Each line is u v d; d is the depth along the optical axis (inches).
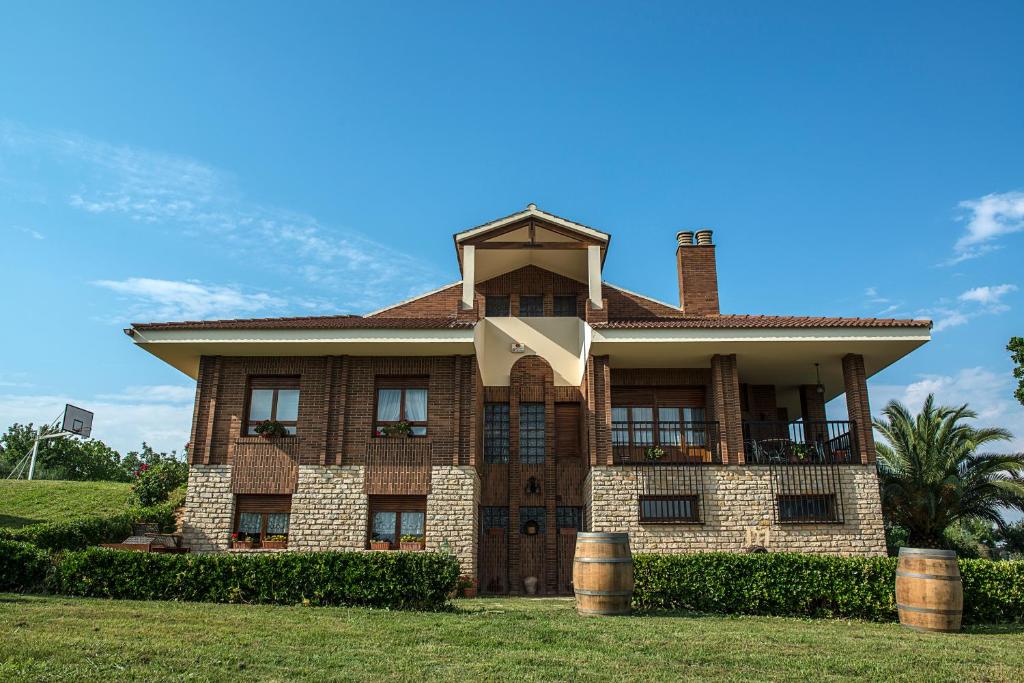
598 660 369.1
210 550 757.9
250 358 820.6
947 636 483.8
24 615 422.0
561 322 971.9
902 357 838.5
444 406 804.0
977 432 1085.1
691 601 572.4
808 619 548.1
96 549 552.4
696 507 787.4
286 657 353.4
